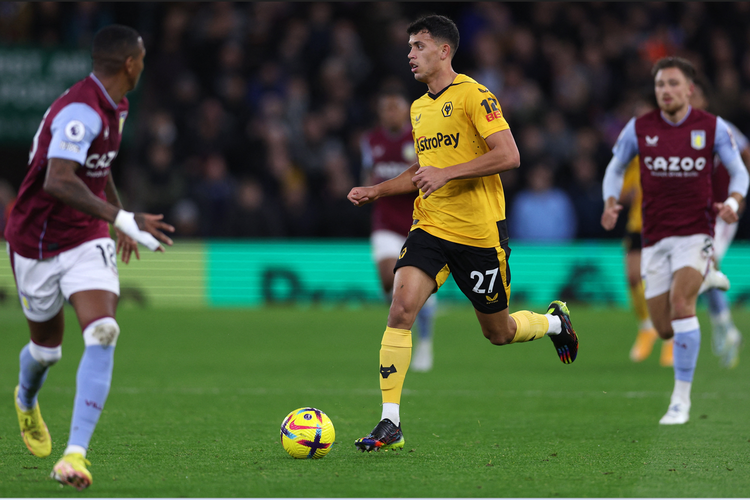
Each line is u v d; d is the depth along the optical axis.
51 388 26.14
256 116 59.94
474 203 17.70
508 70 61.88
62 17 61.03
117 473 15.23
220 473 15.27
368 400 24.48
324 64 62.62
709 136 21.61
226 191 54.97
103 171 15.03
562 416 22.09
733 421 21.33
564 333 20.25
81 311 14.41
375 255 32.56
